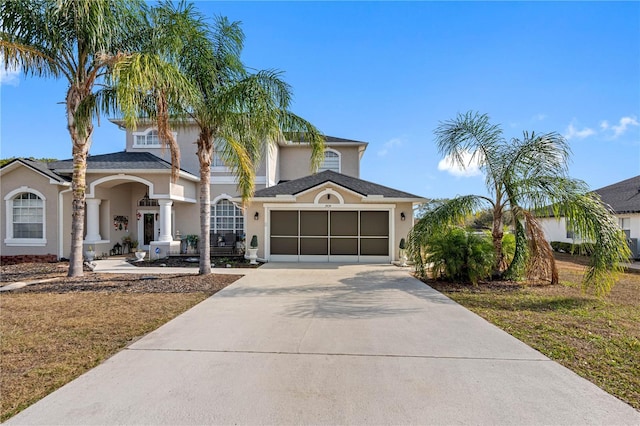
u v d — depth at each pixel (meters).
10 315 7.27
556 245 24.59
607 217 9.49
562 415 3.58
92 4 9.78
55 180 16.38
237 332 6.17
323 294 9.43
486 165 11.69
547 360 4.99
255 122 10.98
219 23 11.54
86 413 3.58
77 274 11.95
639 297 9.30
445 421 3.46
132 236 21.20
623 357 5.12
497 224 11.90
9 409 3.66
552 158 10.65
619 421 3.47
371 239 16.70
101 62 10.64
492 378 4.40
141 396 3.91
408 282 11.31
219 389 4.08
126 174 17.58
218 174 21.67
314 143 12.56
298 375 4.45
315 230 16.83
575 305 8.37
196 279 11.57
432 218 11.63
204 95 11.59
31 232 16.83
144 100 11.26
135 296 9.11
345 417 3.52
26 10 9.96
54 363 4.84
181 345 5.52
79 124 11.16
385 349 5.37
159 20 10.81
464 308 8.00
